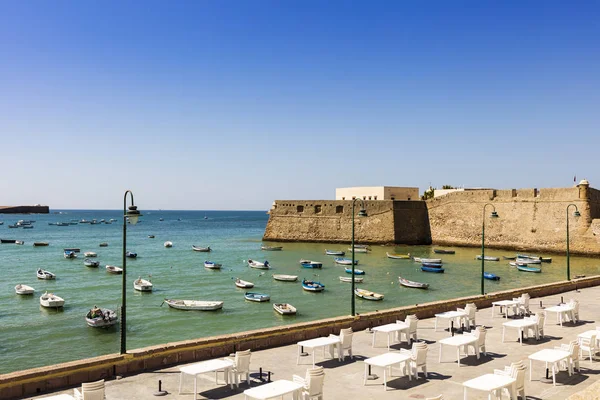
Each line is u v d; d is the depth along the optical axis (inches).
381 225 4259.4
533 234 3619.6
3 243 5128.0
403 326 859.4
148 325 1662.2
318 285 2315.5
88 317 1664.6
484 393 643.5
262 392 553.9
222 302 1936.5
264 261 3253.0
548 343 886.4
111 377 690.2
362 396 632.4
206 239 5718.5
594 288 1531.7
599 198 3585.1
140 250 4303.6
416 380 691.4
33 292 2217.0
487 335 943.7
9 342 1457.9
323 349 803.4
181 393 633.0
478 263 3218.5
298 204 4712.1
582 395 405.7
